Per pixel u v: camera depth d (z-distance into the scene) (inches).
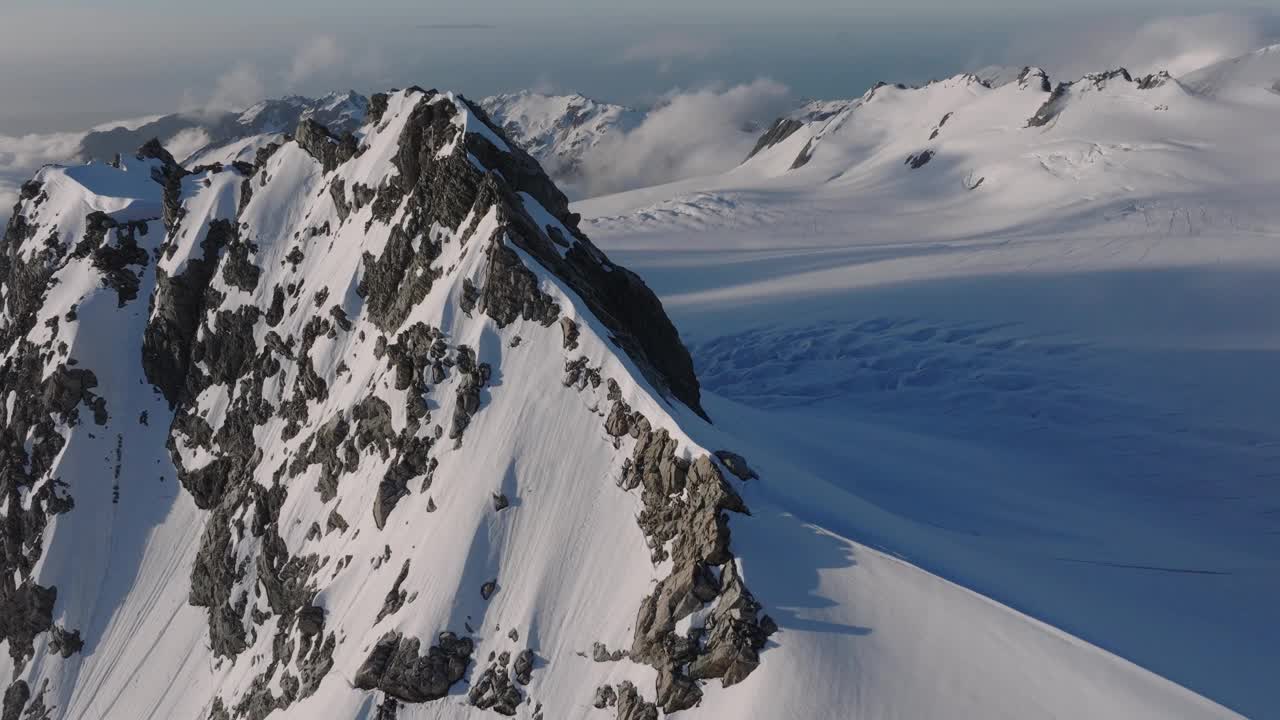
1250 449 4207.7
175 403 4579.2
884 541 1999.3
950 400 5241.1
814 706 1600.6
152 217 5167.3
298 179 4495.6
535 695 1978.3
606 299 2970.0
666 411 2182.6
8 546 4328.3
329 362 3634.4
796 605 1761.8
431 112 3472.0
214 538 3720.5
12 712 3939.5
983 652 1641.2
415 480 2620.6
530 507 2263.8
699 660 1758.1
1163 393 5128.0
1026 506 3248.0
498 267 2647.6
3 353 5108.3
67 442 4431.6
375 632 2300.7
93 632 4033.0
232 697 3061.0
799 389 5836.6
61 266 5088.6
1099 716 1509.6
